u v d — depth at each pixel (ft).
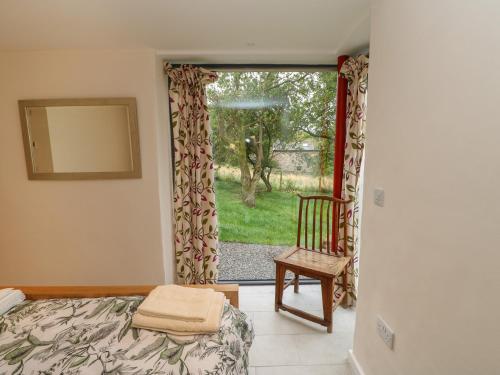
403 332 3.71
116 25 5.52
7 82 6.92
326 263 6.83
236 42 6.46
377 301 4.45
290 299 8.01
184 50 6.88
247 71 7.87
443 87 2.89
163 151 7.64
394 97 3.86
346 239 7.20
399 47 3.71
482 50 2.41
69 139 7.18
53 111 7.07
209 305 4.09
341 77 7.07
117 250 7.66
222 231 8.88
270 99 8.11
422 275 3.29
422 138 3.25
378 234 4.38
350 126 7.05
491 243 2.37
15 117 7.08
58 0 4.55
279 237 8.91
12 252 7.66
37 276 7.77
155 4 4.74
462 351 2.71
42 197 7.43
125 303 4.34
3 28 5.57
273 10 4.97
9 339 3.51
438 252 3.01
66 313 4.07
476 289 2.53
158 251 7.68
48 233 7.59
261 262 9.10
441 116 2.93
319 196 7.48
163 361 3.15
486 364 2.45
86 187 7.41
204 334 3.65
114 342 3.47
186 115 7.50
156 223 7.54
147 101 7.02
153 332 3.67
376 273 4.47
